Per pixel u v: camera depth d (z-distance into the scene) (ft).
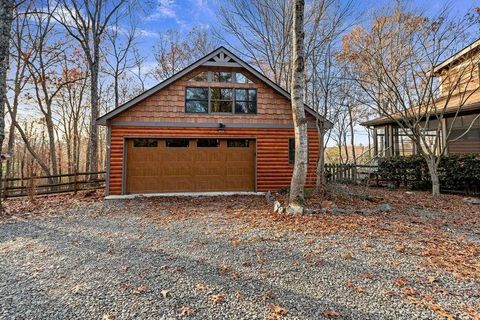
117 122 33.42
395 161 38.47
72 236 17.48
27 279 11.28
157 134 34.30
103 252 14.40
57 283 10.89
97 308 9.07
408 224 18.26
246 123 36.17
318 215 20.66
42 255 14.07
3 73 24.26
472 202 26.16
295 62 22.58
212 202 29.40
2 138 24.79
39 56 49.62
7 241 16.62
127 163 34.01
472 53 33.47
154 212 24.67
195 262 12.79
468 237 15.62
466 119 37.47
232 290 10.12
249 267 12.11
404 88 42.24
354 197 26.37
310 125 36.68
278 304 9.16
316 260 12.69
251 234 16.89
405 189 36.68
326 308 8.87
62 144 82.58
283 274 11.35
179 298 9.62
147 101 34.17
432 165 31.32
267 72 62.34
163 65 75.56
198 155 35.53
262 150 36.42
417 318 8.25
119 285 10.64
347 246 14.35
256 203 28.12
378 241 14.99
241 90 36.42
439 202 26.45
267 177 36.37
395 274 11.10
